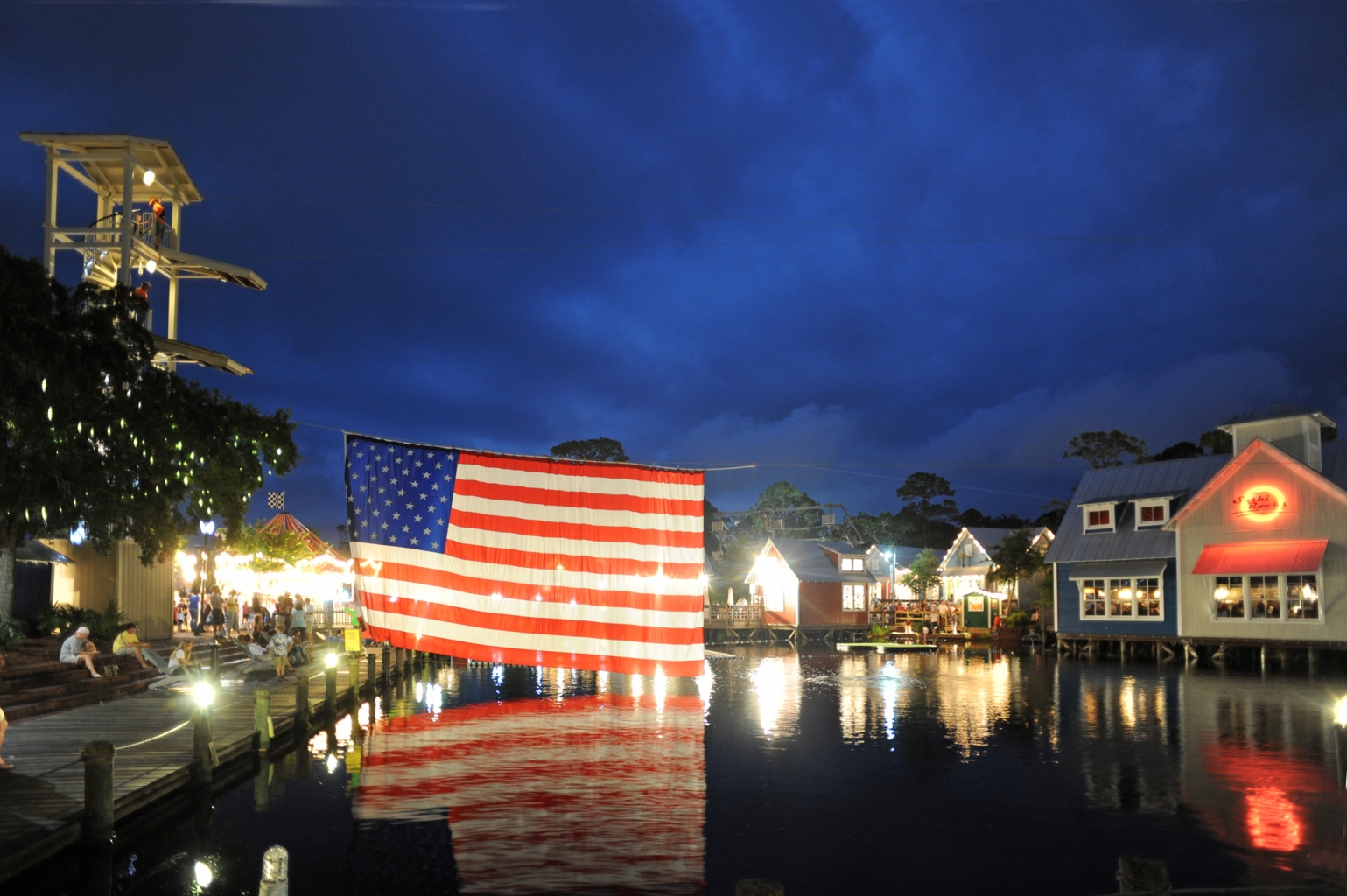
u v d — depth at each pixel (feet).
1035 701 104.01
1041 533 242.37
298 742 71.97
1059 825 50.26
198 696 53.21
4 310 68.44
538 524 67.82
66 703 71.87
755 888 18.38
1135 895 22.25
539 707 98.48
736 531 365.40
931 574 274.36
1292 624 151.43
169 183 116.06
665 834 48.03
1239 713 93.20
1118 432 287.07
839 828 49.55
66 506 80.02
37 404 72.43
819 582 231.30
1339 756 61.62
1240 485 160.56
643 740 75.82
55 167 104.94
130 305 81.51
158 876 40.42
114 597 104.37
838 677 133.18
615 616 67.56
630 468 68.85
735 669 149.48
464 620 66.59
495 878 41.11
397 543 66.64
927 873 42.47
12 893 36.60
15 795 43.86
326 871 41.68
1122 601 177.37
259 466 98.84
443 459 67.41
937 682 127.13
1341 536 148.36
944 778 61.46
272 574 157.99
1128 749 72.18
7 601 84.48
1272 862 43.91
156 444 83.41
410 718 89.76
